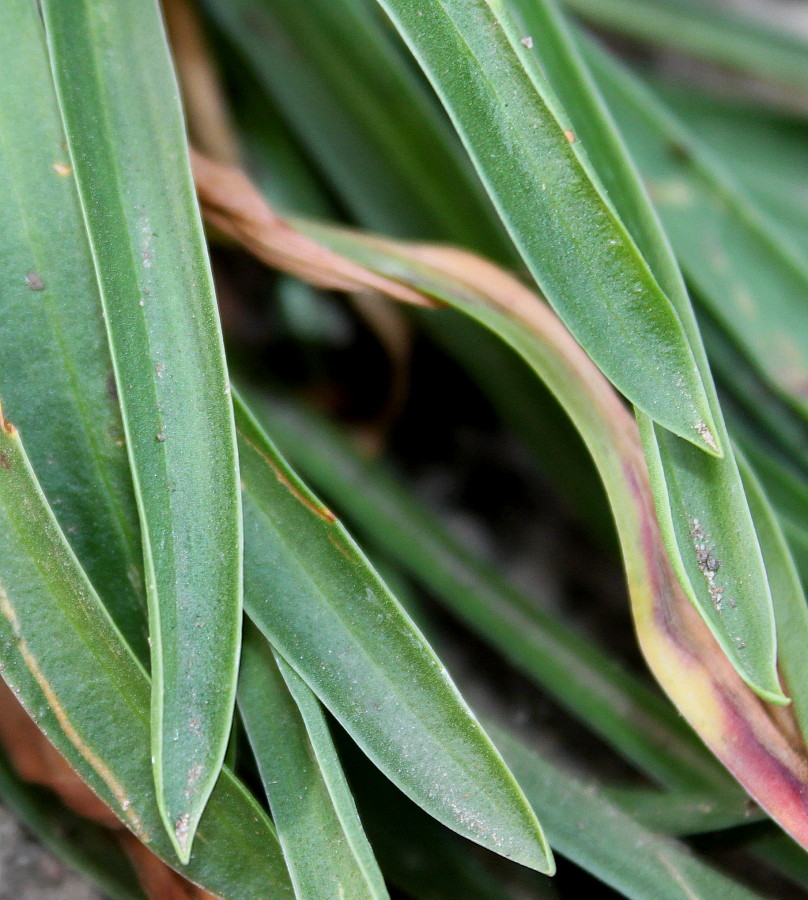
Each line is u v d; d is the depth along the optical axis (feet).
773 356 1.30
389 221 1.34
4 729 1.16
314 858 1.11
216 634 1.10
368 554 1.35
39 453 1.14
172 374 1.12
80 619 1.11
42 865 1.21
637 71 1.65
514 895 1.19
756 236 1.32
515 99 1.12
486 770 1.11
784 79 1.56
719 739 1.13
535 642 1.31
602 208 1.11
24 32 1.16
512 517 1.57
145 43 1.15
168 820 1.08
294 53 1.33
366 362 1.52
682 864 1.17
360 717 1.11
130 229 1.13
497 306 1.20
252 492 1.13
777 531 1.15
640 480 1.16
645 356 1.11
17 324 1.14
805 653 1.14
